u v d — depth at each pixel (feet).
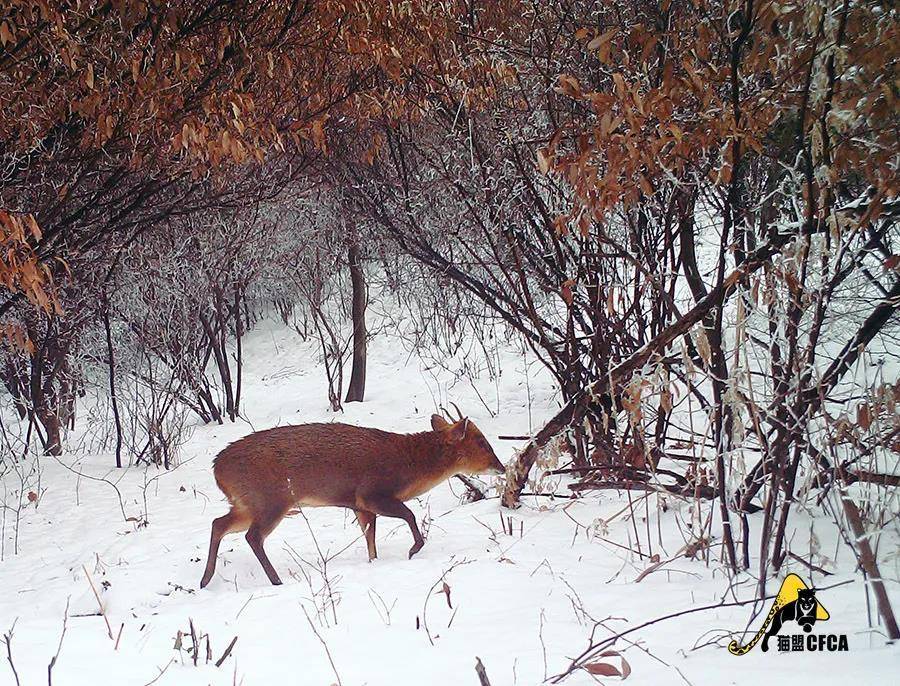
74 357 44.04
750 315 16.70
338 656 13.24
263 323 75.72
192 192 35.63
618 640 13.16
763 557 14.65
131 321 44.09
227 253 45.83
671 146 17.49
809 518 19.38
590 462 26.99
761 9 14.69
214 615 16.42
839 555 17.01
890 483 15.85
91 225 32.86
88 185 32.50
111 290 41.04
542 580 17.33
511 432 38.01
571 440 27.02
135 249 42.29
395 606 16.03
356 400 49.96
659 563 17.46
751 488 17.42
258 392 57.98
